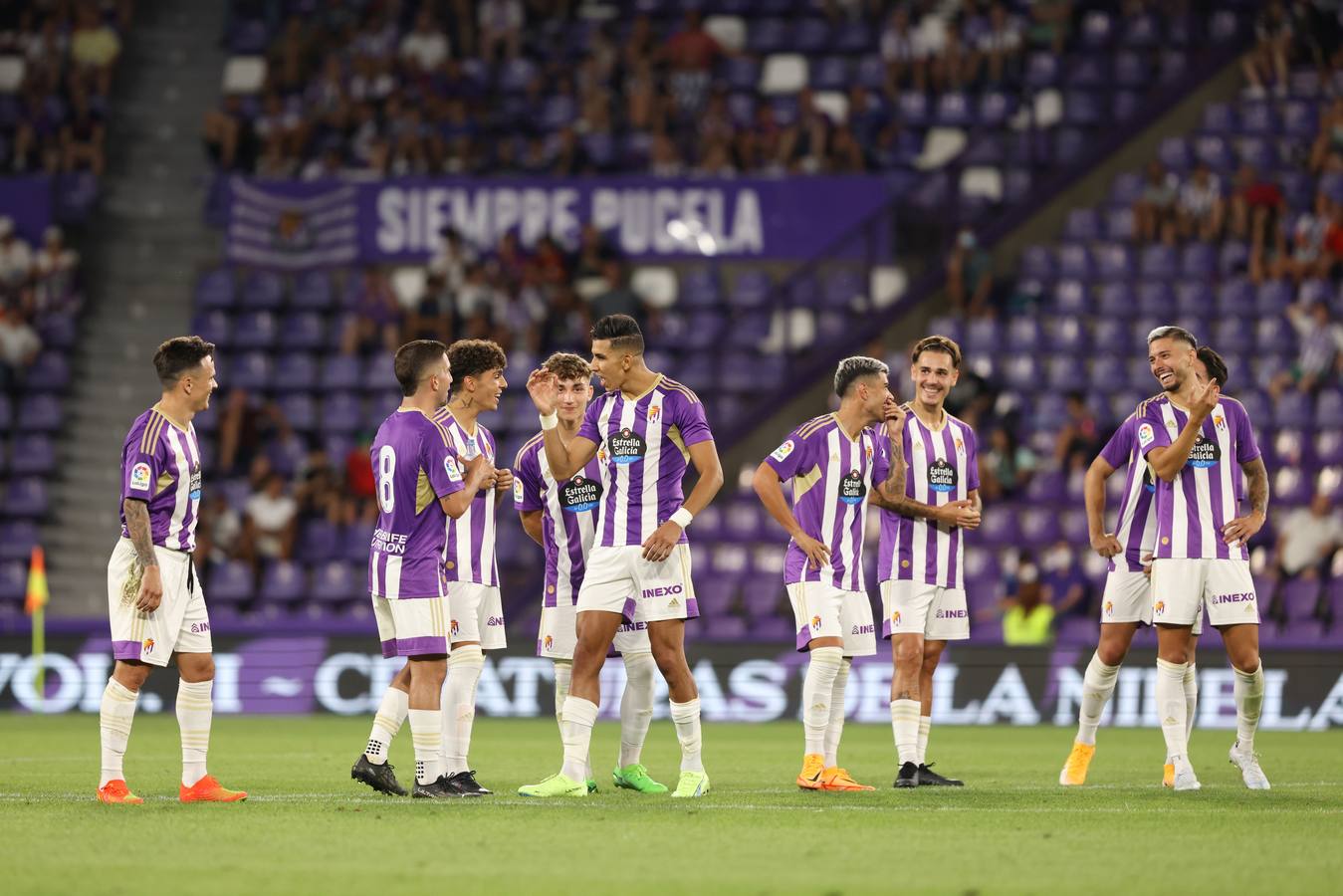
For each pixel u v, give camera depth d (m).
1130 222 84.81
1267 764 43.56
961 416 77.00
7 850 25.58
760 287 85.44
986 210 86.00
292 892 22.11
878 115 89.88
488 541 35.09
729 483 78.00
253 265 89.00
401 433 31.95
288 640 66.88
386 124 92.44
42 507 81.69
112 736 31.98
